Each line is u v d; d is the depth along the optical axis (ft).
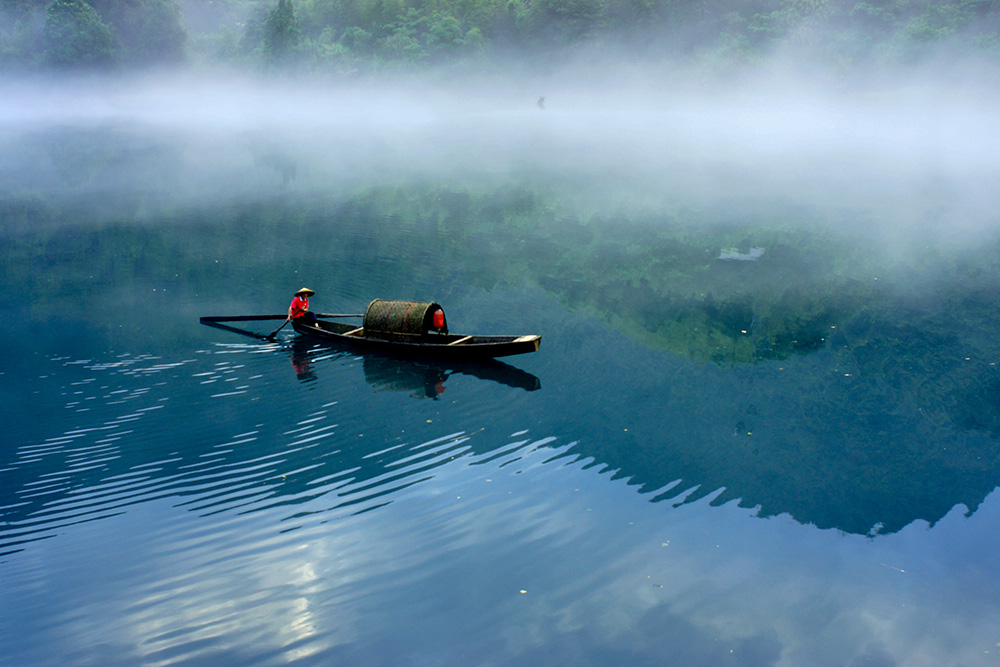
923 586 25.66
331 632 23.03
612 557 26.96
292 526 28.91
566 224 88.79
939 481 32.65
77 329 51.08
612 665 21.66
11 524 29.07
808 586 25.54
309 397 41.37
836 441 36.88
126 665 21.75
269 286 61.77
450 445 35.94
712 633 23.09
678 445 36.01
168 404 40.22
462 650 22.24
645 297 60.34
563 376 44.62
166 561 26.78
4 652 22.31
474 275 66.18
